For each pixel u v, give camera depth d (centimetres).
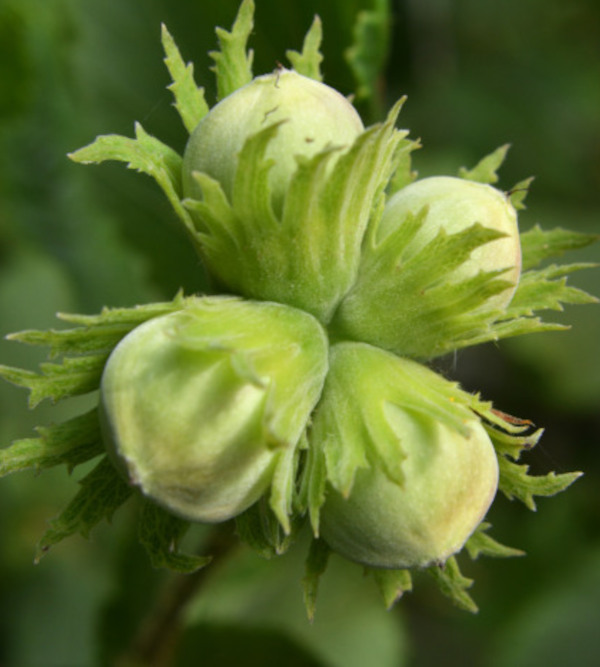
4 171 26
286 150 17
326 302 17
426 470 17
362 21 22
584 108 37
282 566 26
